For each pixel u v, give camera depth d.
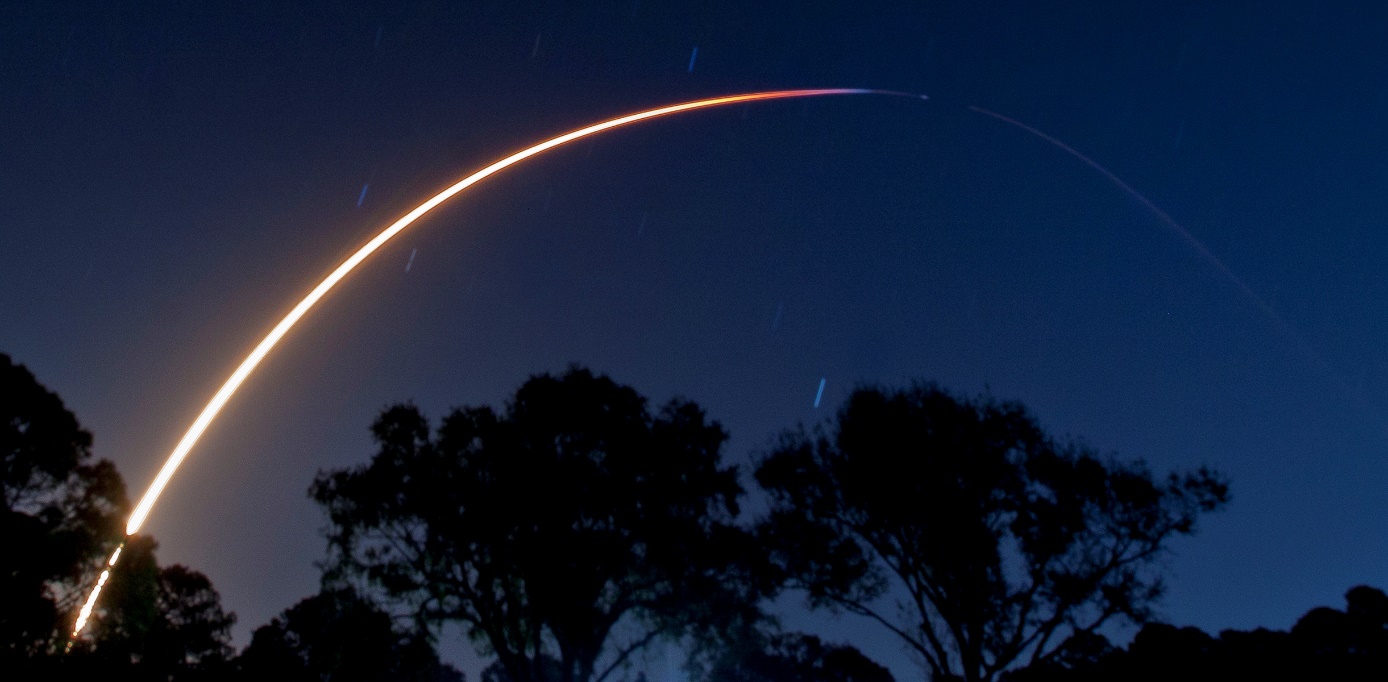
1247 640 23.31
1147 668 23.20
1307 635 22.48
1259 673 21.23
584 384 34.19
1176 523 27.70
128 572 25.97
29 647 22.78
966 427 30.06
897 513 29.84
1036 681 26.00
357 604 33.06
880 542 30.59
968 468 29.50
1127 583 26.98
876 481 30.03
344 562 33.50
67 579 24.09
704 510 34.47
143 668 26.56
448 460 33.56
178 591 30.84
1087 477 28.14
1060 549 27.66
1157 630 24.17
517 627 32.97
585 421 33.47
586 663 33.31
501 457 32.94
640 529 33.28
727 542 32.69
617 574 33.62
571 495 32.34
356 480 33.25
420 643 33.31
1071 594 27.02
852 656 32.84
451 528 32.66
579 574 32.03
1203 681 21.80
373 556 33.75
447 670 49.16
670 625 34.75
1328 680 20.23
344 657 32.75
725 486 34.47
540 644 33.34
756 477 32.62
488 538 32.53
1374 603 22.16
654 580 34.53
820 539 30.80
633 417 34.22
